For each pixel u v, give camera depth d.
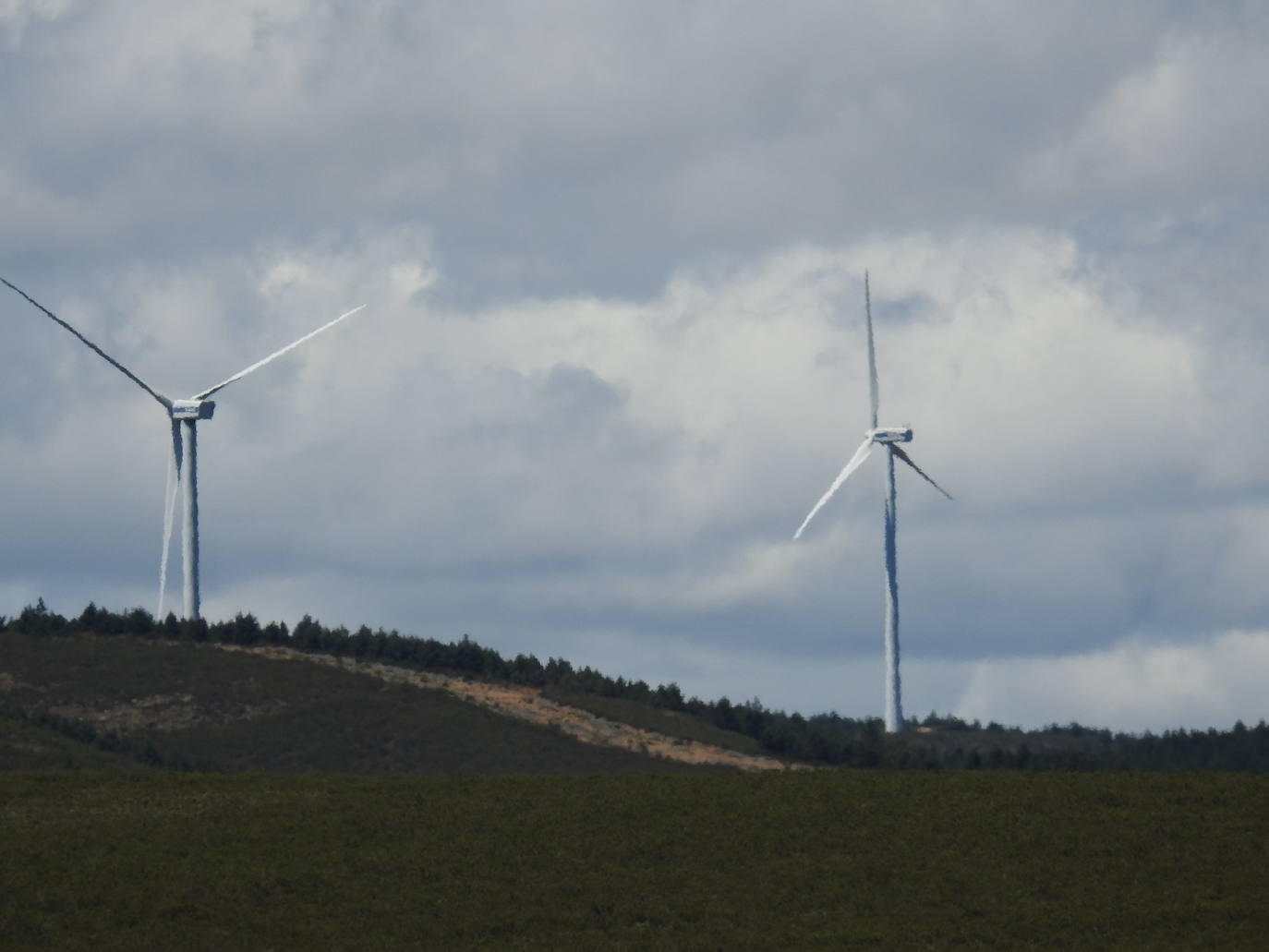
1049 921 193.38
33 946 180.88
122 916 189.88
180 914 191.50
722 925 193.75
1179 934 189.88
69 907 191.50
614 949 186.38
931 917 195.75
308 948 184.75
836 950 186.25
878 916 196.38
